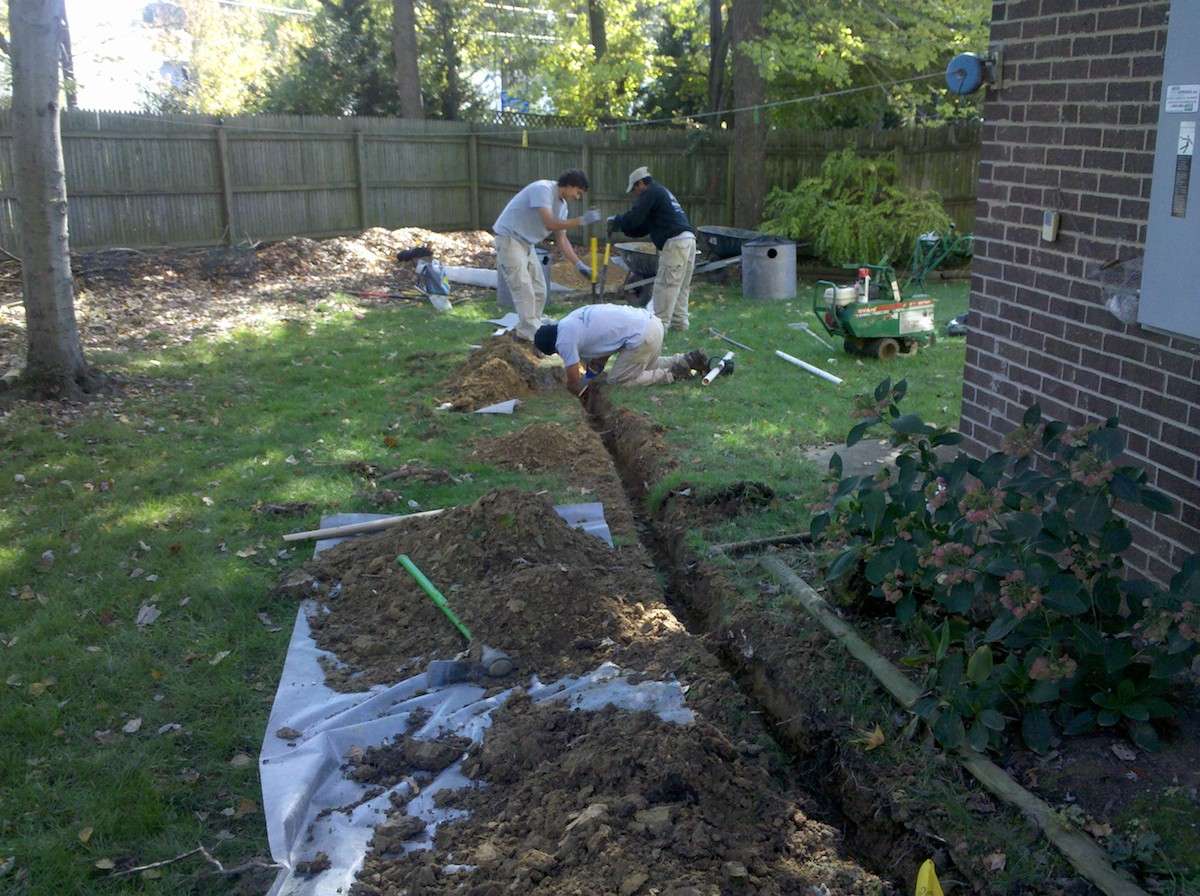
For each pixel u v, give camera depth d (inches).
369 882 123.6
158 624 187.5
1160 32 152.1
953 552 146.3
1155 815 122.6
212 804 139.0
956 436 165.0
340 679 170.2
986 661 132.7
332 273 587.8
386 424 308.7
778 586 191.2
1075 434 146.2
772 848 126.6
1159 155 142.3
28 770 145.4
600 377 355.6
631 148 708.0
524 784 138.9
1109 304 159.6
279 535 226.2
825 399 331.3
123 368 372.2
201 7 1131.9
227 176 659.4
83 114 592.1
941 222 588.7
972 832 125.0
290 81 951.0
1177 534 154.6
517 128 770.2
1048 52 178.4
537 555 199.3
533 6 1016.2
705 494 236.2
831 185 633.0
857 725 149.0
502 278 497.7
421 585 193.3
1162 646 136.1
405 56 843.4
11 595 198.7
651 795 132.2
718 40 809.5
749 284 532.7
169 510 240.2
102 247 613.3
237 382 357.4
